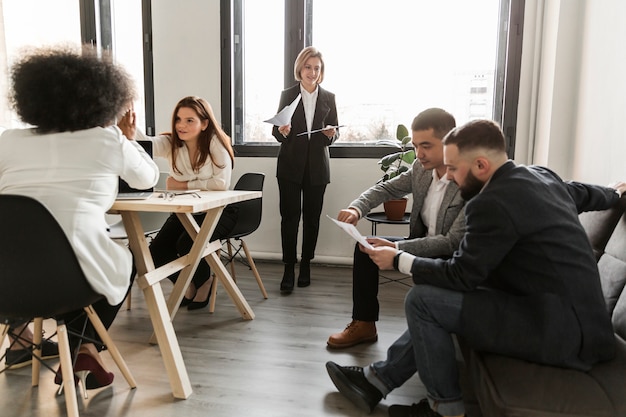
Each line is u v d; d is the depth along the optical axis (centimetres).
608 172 206
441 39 326
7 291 122
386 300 264
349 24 336
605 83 212
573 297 108
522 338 111
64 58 129
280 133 294
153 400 153
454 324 120
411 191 200
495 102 326
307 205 297
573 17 254
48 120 127
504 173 118
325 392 160
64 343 133
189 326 222
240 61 356
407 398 158
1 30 362
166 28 356
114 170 136
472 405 146
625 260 134
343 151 338
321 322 228
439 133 159
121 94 138
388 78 335
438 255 155
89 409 147
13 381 165
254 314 239
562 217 112
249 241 360
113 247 136
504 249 111
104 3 373
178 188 225
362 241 139
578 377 104
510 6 309
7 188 127
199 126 223
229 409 148
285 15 342
